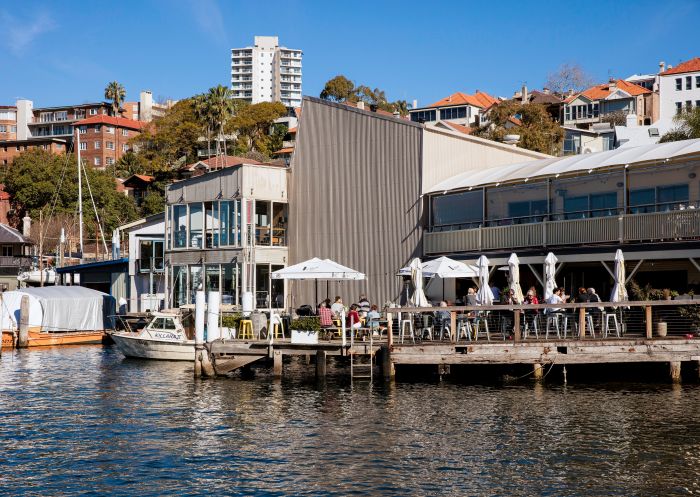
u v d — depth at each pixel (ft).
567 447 61.62
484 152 139.23
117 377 102.06
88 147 460.55
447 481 53.88
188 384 94.58
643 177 106.73
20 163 345.51
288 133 374.84
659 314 88.94
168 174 345.72
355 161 134.10
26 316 146.30
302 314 115.55
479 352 85.71
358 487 52.85
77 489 53.26
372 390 86.94
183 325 133.39
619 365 92.07
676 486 52.44
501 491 51.93
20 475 56.39
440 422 70.38
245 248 135.33
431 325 94.99
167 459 60.08
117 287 185.16
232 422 72.08
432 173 127.75
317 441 64.49
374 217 131.34
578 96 371.97
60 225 294.87
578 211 109.91
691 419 69.82
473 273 100.73
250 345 95.96
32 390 91.56
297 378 97.25
